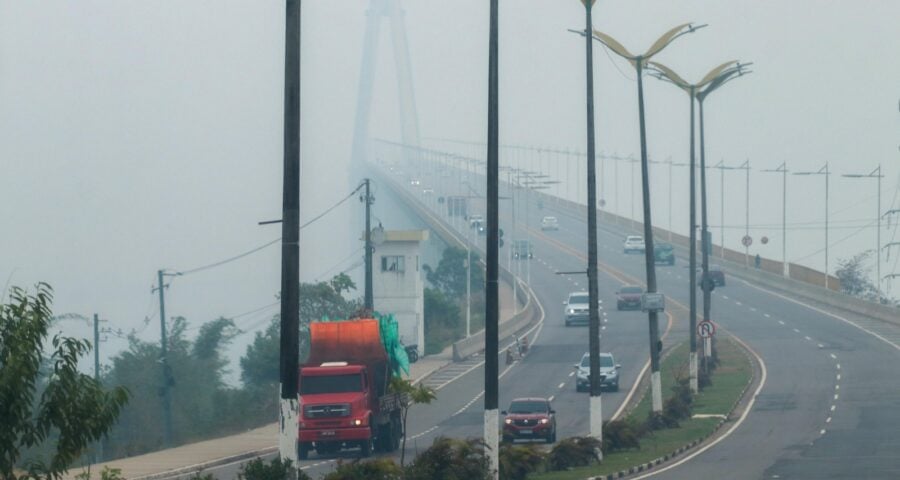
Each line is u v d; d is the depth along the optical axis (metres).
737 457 84.56
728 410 117.06
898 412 110.81
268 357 158.50
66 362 33.69
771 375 143.62
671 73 134.38
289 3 46.72
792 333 182.75
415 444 94.56
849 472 73.56
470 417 122.50
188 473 85.81
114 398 34.38
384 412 93.62
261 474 47.31
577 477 74.00
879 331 183.50
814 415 111.19
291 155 46.72
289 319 47.16
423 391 67.31
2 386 31.44
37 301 33.56
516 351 177.00
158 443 112.31
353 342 95.19
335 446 92.00
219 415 132.50
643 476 75.25
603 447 86.88
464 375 159.12
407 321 185.25
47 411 33.12
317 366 92.12
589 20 87.62
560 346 179.50
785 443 92.44
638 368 155.38
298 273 47.19
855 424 103.56
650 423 104.19
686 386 121.69
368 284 152.75
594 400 85.44
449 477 61.72
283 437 47.53
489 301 61.47
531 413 101.19
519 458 74.94
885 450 85.56
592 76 87.75
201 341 163.75
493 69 60.94
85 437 33.62
